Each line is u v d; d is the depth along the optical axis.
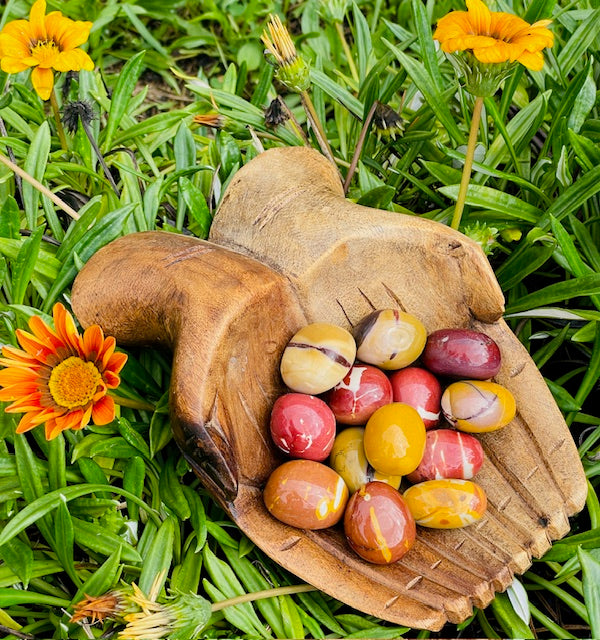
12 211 0.45
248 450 0.38
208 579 0.41
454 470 0.38
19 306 0.41
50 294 0.44
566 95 0.50
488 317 0.40
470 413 0.38
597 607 0.34
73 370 0.36
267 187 0.43
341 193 0.45
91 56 0.67
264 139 0.56
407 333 0.39
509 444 0.39
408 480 0.39
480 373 0.39
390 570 0.36
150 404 0.43
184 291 0.37
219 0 0.71
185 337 0.36
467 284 0.40
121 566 0.36
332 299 0.41
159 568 0.37
